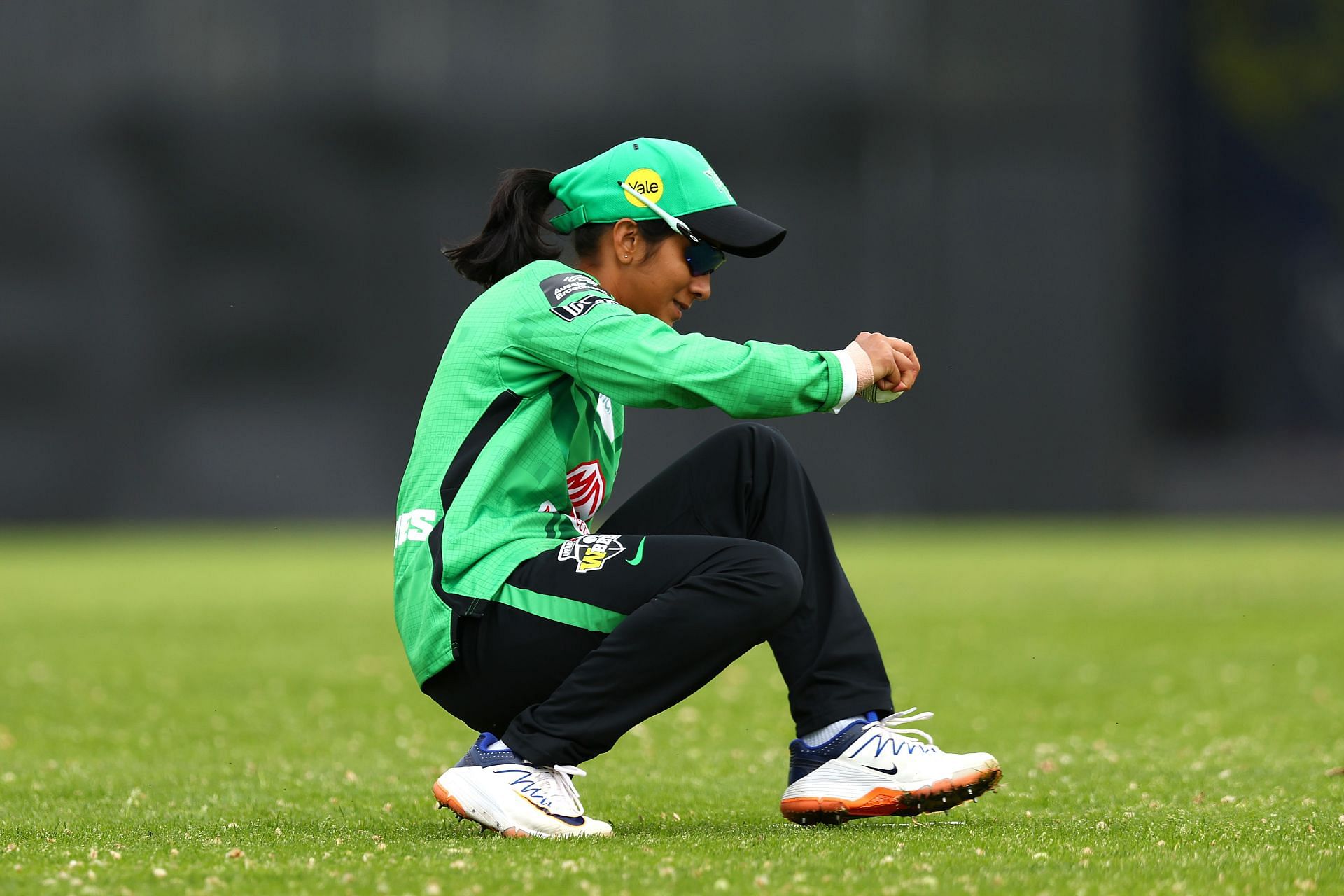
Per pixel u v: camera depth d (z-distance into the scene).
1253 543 55.53
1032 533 62.91
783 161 67.25
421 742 17.45
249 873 8.69
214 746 17.09
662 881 8.34
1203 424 99.69
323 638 28.98
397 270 67.62
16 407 67.31
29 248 66.81
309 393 68.12
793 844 9.65
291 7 66.44
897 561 47.34
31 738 17.56
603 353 10.08
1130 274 69.81
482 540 10.09
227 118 66.62
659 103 66.88
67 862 9.19
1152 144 97.00
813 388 10.09
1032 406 69.00
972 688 21.67
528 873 8.52
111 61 66.19
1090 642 26.75
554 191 11.01
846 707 10.74
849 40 66.56
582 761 10.12
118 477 67.44
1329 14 97.25
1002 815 11.55
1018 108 68.38
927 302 68.31
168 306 67.31
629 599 9.95
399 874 8.58
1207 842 9.94
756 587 9.88
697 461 10.77
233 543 60.22
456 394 10.41
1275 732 17.33
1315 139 97.75
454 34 66.88
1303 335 99.12
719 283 67.38
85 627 30.89
